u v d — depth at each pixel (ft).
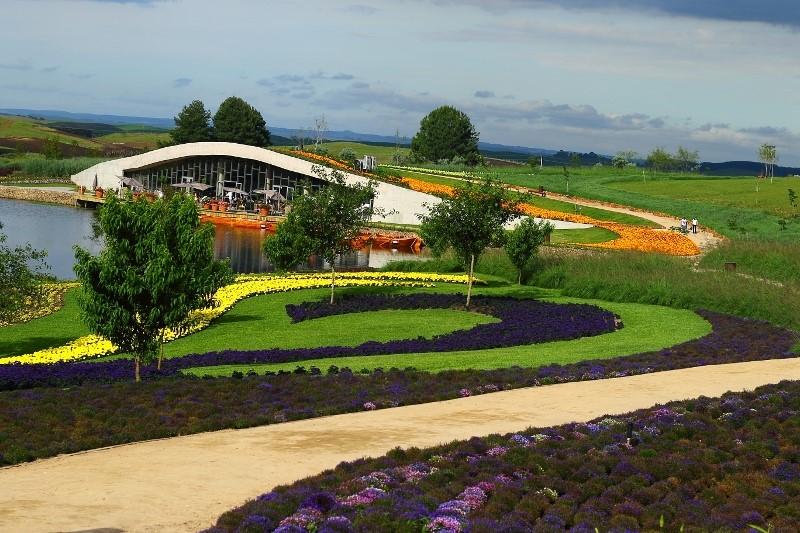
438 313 161.48
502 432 74.84
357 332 142.72
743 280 168.76
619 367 104.63
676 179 480.64
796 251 206.18
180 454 68.54
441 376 98.37
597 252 224.33
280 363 115.14
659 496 56.75
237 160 408.46
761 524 52.70
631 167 621.31
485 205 167.84
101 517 52.65
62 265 234.17
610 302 175.11
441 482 58.39
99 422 78.69
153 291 99.45
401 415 81.76
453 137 622.54
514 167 585.63
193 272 104.27
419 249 294.25
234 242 301.63
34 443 71.20
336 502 53.83
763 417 76.48
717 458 65.31
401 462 63.62
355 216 171.32
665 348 120.26
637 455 65.21
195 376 101.24
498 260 217.36
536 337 132.57
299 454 68.33
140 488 59.06
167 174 433.07
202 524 52.13
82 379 100.94
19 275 131.03
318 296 179.01
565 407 84.48
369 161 405.80
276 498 54.70
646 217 333.01
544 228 205.87
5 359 120.88
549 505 54.90
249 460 66.64
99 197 398.42
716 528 51.52
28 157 593.42
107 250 100.94
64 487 59.21
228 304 164.66
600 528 50.80
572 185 437.99
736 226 299.99
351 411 84.23
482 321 153.69
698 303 164.55
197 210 110.11
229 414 81.97
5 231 294.87
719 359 111.65
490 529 49.14
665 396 89.25
